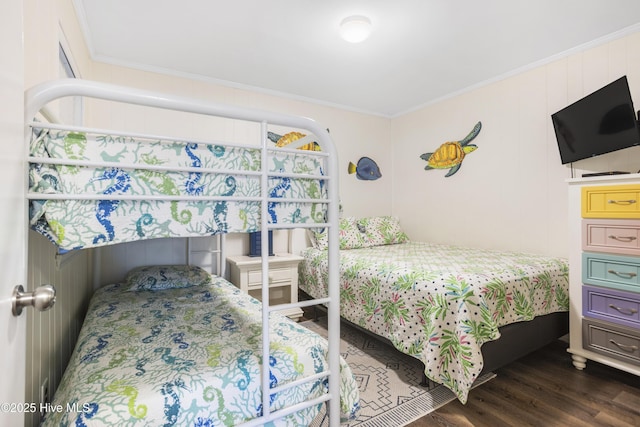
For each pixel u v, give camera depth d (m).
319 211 1.18
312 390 1.16
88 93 0.78
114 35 2.35
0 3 0.50
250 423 0.99
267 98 3.41
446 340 1.73
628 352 1.89
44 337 1.17
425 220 3.89
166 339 1.28
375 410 1.69
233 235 3.21
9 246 0.56
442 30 2.29
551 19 2.17
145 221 0.87
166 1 1.97
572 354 2.17
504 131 3.08
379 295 2.22
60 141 0.77
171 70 2.91
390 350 2.43
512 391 1.86
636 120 2.00
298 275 3.34
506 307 1.88
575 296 2.14
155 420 0.87
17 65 0.59
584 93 2.53
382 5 2.01
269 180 1.07
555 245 2.73
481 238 3.29
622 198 1.91
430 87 3.37
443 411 1.68
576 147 2.41
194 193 0.93
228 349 1.18
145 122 2.80
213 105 0.94
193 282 2.38
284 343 1.23
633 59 2.28
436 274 1.94
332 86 3.31
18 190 0.61
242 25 2.22
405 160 4.14
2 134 0.52
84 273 2.20
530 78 2.88
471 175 3.38
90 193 0.80
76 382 0.97
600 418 1.61
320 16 2.12
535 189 2.86
